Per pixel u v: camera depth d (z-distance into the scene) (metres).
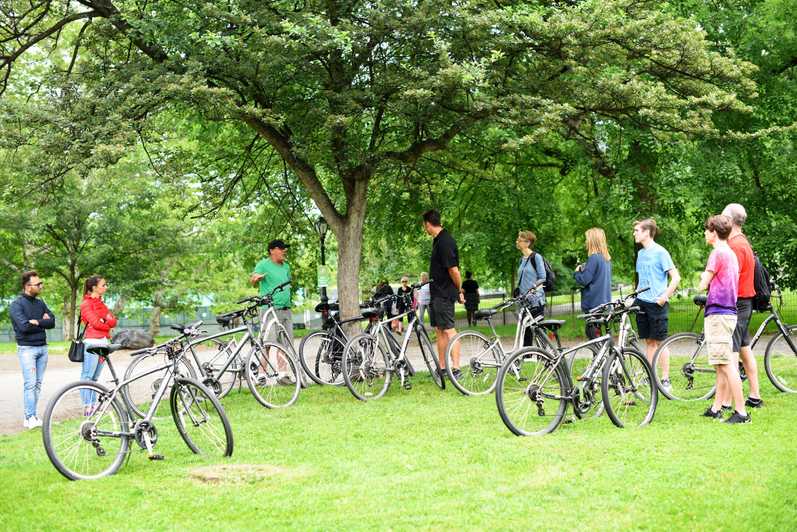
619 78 12.09
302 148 12.10
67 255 27.45
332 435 8.07
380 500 5.54
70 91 12.09
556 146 20.91
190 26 11.59
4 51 14.18
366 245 23.64
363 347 10.49
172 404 7.40
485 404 9.55
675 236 21.44
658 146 16.34
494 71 11.93
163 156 15.77
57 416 6.59
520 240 11.14
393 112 11.98
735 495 5.36
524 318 10.41
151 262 28.33
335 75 12.39
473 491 5.70
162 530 5.12
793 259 19.89
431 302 10.98
